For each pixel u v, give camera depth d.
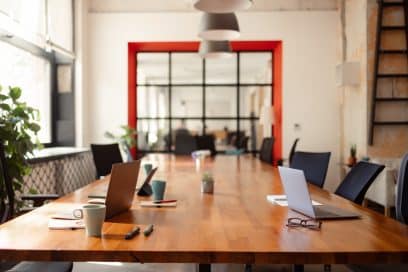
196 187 2.84
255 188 2.78
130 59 7.47
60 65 6.71
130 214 1.95
